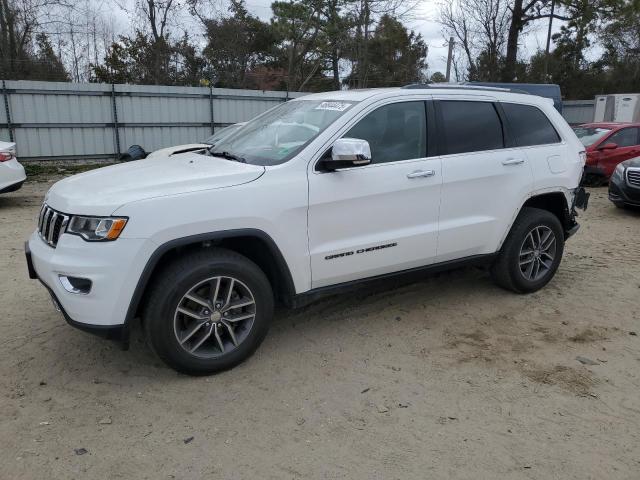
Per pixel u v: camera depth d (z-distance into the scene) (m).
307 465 2.85
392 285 5.48
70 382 3.62
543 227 5.18
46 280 3.47
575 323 4.66
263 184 3.64
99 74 28.97
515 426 3.21
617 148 12.56
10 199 10.77
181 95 17.67
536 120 5.20
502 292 5.36
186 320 3.58
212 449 2.97
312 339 4.29
